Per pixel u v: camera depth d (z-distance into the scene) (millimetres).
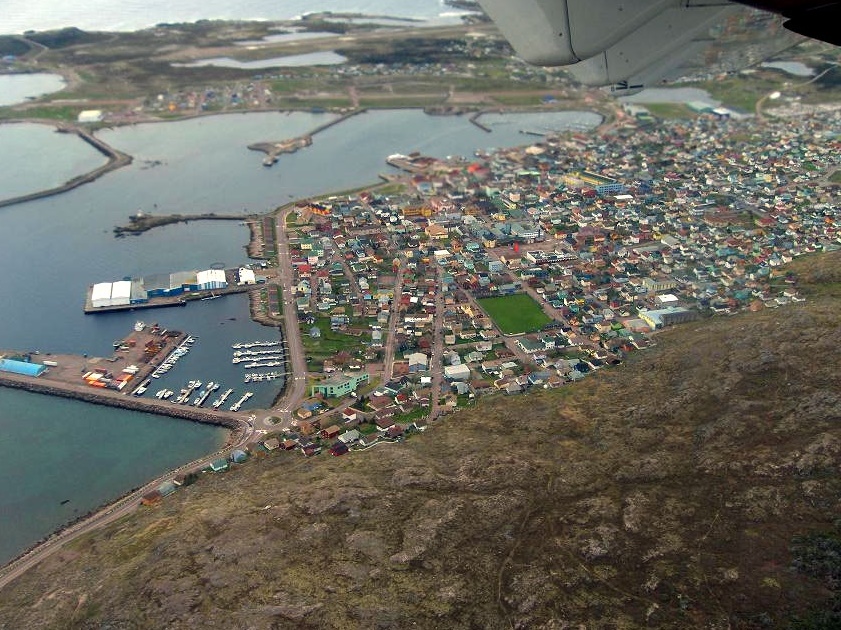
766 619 83062
